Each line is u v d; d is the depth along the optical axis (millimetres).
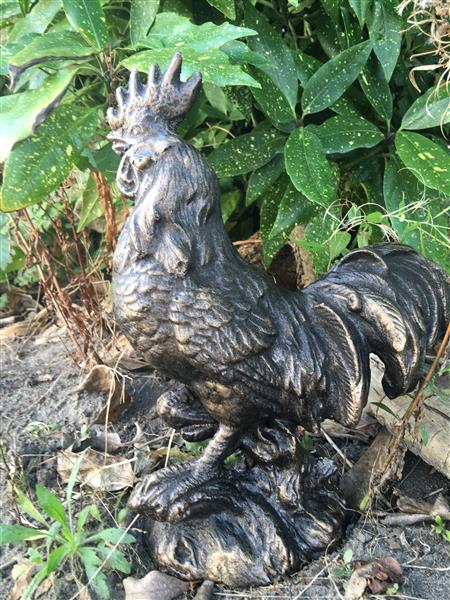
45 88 657
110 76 694
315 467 633
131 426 782
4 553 626
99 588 562
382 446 701
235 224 984
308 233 759
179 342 503
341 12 771
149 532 628
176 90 509
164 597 574
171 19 707
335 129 750
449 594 564
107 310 961
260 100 744
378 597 553
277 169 793
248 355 510
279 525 590
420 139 725
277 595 568
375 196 821
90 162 781
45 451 733
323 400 542
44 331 1032
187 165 499
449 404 656
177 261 491
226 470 595
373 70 777
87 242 964
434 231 725
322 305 534
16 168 701
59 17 795
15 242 978
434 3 667
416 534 620
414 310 540
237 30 647
